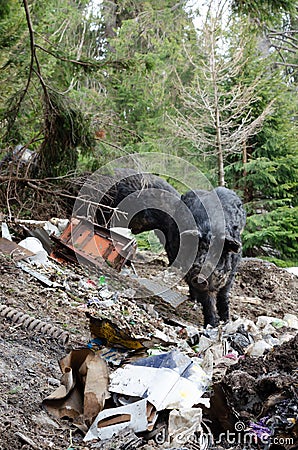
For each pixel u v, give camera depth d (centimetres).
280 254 1413
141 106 1598
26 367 415
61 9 1525
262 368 395
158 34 1792
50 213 792
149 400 365
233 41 1429
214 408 371
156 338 547
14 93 789
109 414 351
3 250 709
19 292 592
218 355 528
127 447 327
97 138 780
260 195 1457
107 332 487
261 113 1409
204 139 1350
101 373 375
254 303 882
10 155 794
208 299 702
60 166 771
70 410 362
